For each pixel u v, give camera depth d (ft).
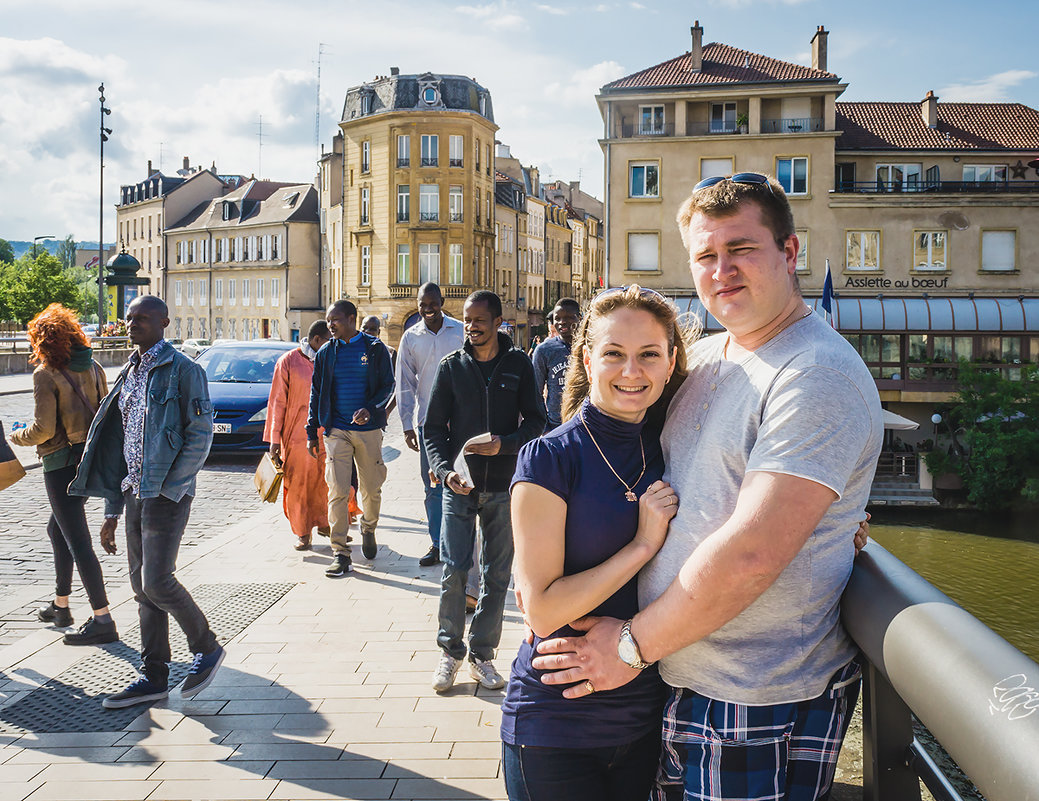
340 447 24.40
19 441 18.22
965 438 124.06
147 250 324.39
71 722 14.57
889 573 6.31
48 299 257.96
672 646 6.47
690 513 6.79
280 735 13.98
